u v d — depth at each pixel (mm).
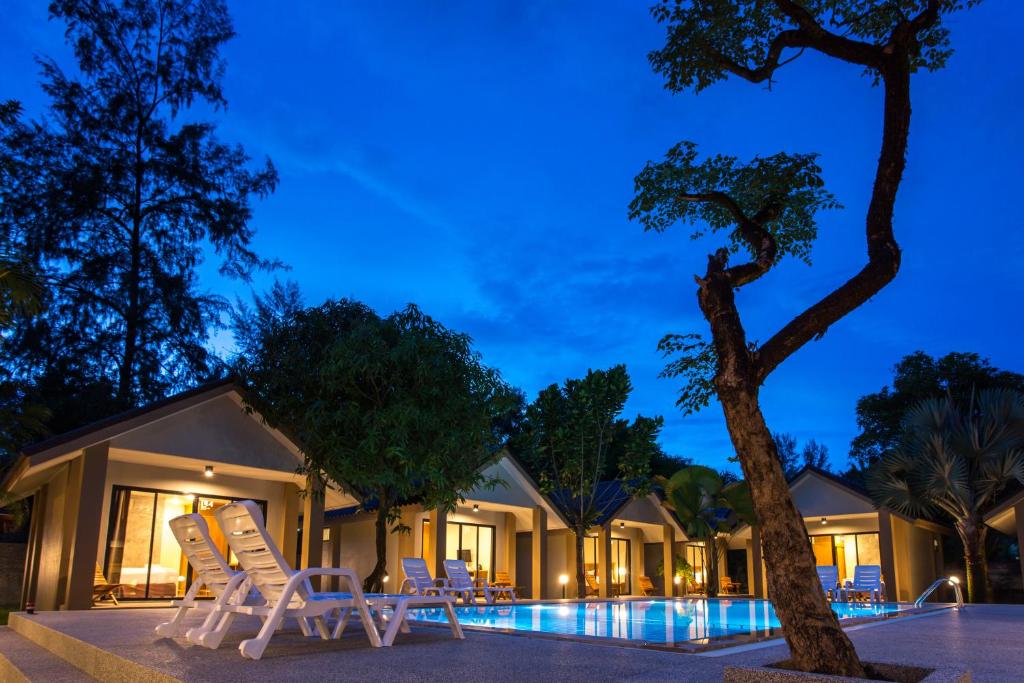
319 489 15383
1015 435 20859
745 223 5836
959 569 29312
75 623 7875
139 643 5887
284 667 4766
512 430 28359
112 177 27469
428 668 4801
